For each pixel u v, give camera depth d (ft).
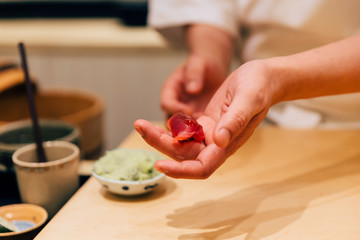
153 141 1.76
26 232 1.82
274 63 1.86
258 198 2.05
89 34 5.39
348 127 3.01
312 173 2.28
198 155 1.73
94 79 5.55
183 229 1.83
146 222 1.87
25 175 2.07
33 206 2.00
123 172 2.05
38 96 3.80
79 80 5.57
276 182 2.19
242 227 1.84
